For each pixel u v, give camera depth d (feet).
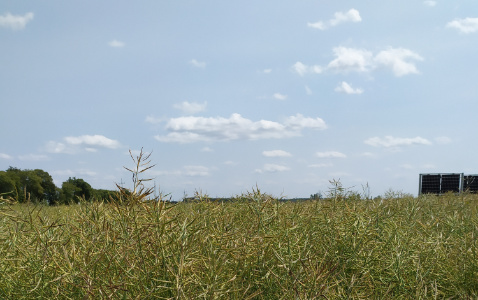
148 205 6.89
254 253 7.18
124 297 5.41
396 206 13.29
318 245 8.58
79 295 5.76
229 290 5.70
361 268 7.86
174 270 5.77
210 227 7.99
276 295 6.63
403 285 7.70
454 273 8.50
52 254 6.39
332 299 6.24
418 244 9.25
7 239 7.30
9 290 6.09
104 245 6.47
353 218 9.41
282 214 9.68
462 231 11.46
